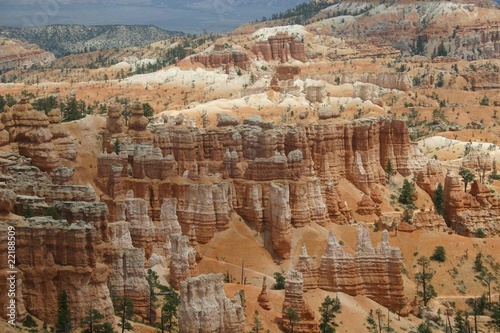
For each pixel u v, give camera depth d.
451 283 174.75
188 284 118.00
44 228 109.19
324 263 149.38
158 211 173.00
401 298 151.12
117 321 115.50
